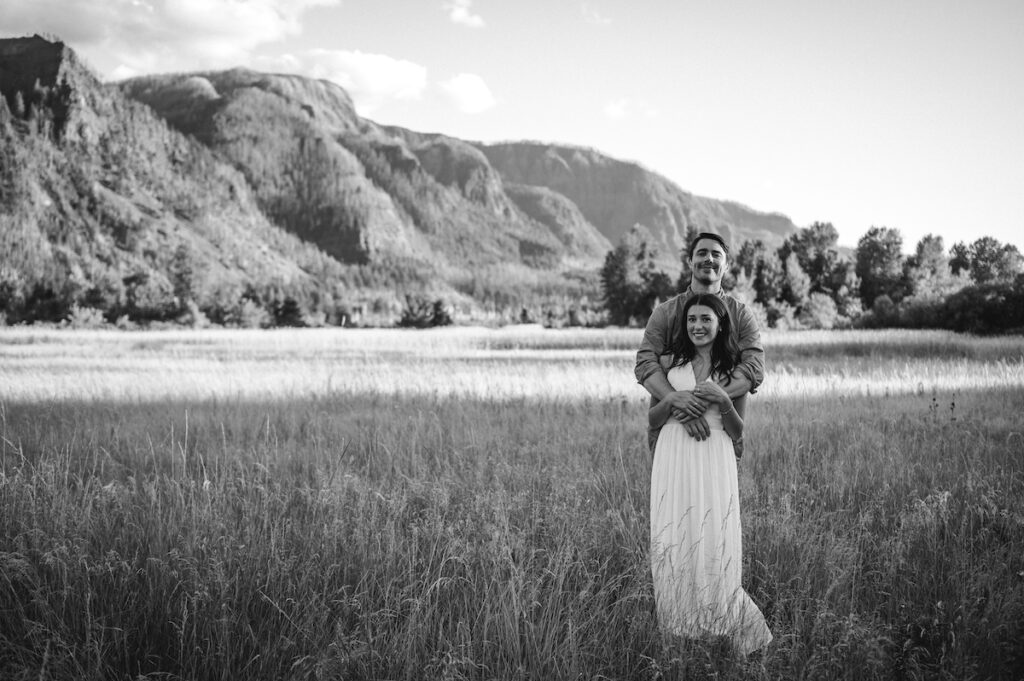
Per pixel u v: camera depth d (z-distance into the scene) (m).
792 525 4.66
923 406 10.73
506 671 3.22
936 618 3.63
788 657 3.31
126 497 5.08
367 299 190.88
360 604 3.55
